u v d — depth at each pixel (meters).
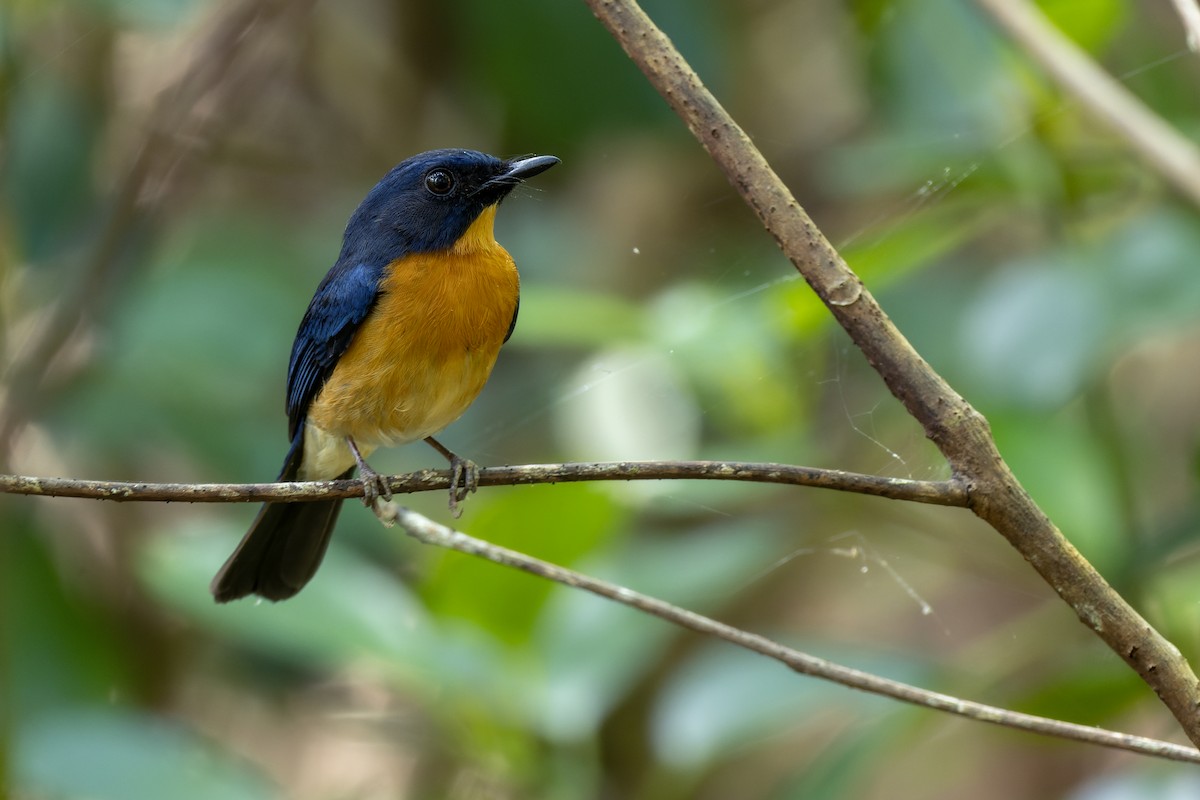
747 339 9.47
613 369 10.48
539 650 8.79
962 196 10.06
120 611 12.14
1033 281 9.34
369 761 12.95
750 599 12.64
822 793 8.48
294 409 8.81
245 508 12.70
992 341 9.23
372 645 8.59
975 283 11.48
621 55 11.44
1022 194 9.90
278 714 12.88
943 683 8.78
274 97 14.07
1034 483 8.96
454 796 10.52
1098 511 8.91
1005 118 10.24
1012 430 9.10
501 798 10.20
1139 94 11.62
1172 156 7.78
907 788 12.83
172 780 8.66
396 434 8.60
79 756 8.69
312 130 14.19
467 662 8.64
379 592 9.26
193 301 11.55
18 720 9.68
